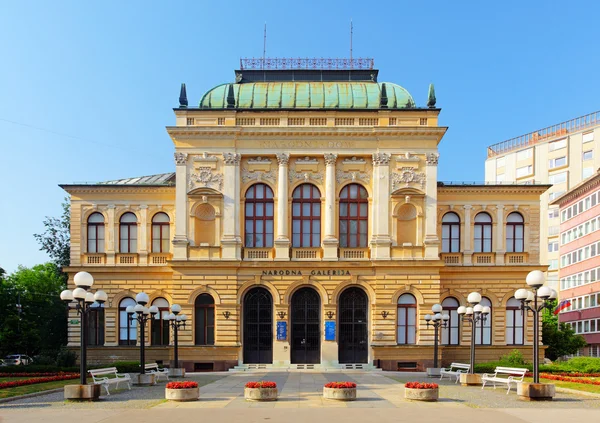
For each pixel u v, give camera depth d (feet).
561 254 342.03
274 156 180.04
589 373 145.89
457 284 183.93
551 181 384.68
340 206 180.45
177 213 177.06
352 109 180.34
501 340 182.29
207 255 175.94
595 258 293.84
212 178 178.19
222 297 174.19
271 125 180.04
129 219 187.42
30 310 230.07
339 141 179.73
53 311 238.07
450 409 86.58
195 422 74.69
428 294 173.99
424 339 172.55
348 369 170.71
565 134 379.96
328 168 178.70
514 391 111.65
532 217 187.52
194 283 174.91
